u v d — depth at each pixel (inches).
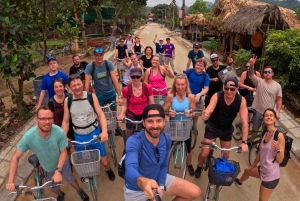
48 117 115.1
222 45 614.2
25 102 293.0
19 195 163.3
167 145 110.1
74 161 131.7
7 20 207.3
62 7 308.3
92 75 193.2
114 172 185.6
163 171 113.0
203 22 898.1
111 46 761.6
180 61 589.0
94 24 1186.6
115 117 168.4
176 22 1913.1
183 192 118.6
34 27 264.4
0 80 400.8
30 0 265.1
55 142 124.2
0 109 295.1
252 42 424.5
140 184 86.5
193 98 167.9
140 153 104.2
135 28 2076.8
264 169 139.6
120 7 1105.4
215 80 224.1
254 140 201.3
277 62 336.5
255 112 200.5
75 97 143.6
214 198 141.1
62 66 521.7
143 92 168.1
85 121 145.6
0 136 232.5
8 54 234.4
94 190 147.2
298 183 179.5
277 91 190.2
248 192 169.0
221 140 160.6
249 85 224.1
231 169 122.6
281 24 393.1
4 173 181.6
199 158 167.8
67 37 373.1
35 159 133.1
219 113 149.6
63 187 172.4
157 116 97.0
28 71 248.5
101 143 153.6
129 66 263.4
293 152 212.1
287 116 272.2
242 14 453.4
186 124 148.9
